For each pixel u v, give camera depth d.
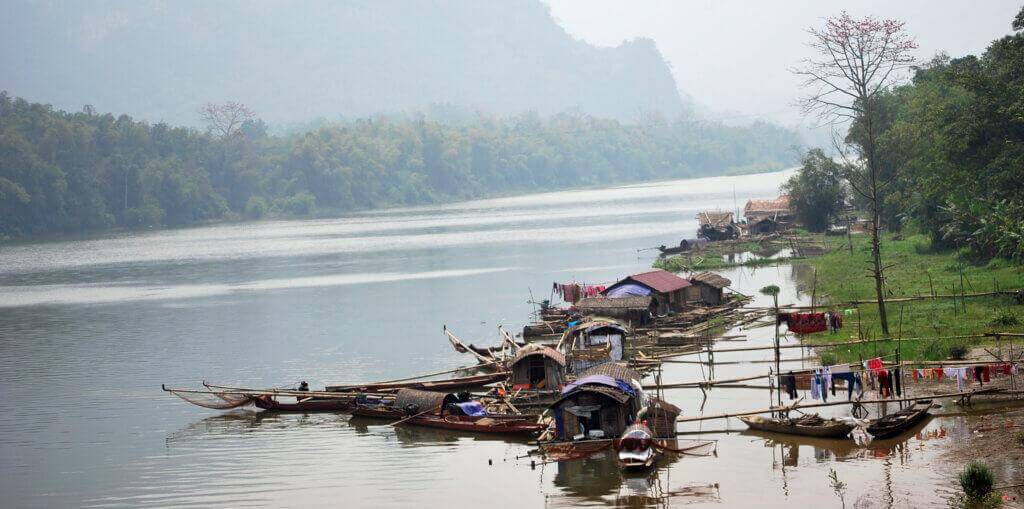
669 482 39.69
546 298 95.25
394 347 74.31
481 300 95.94
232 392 57.12
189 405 58.88
